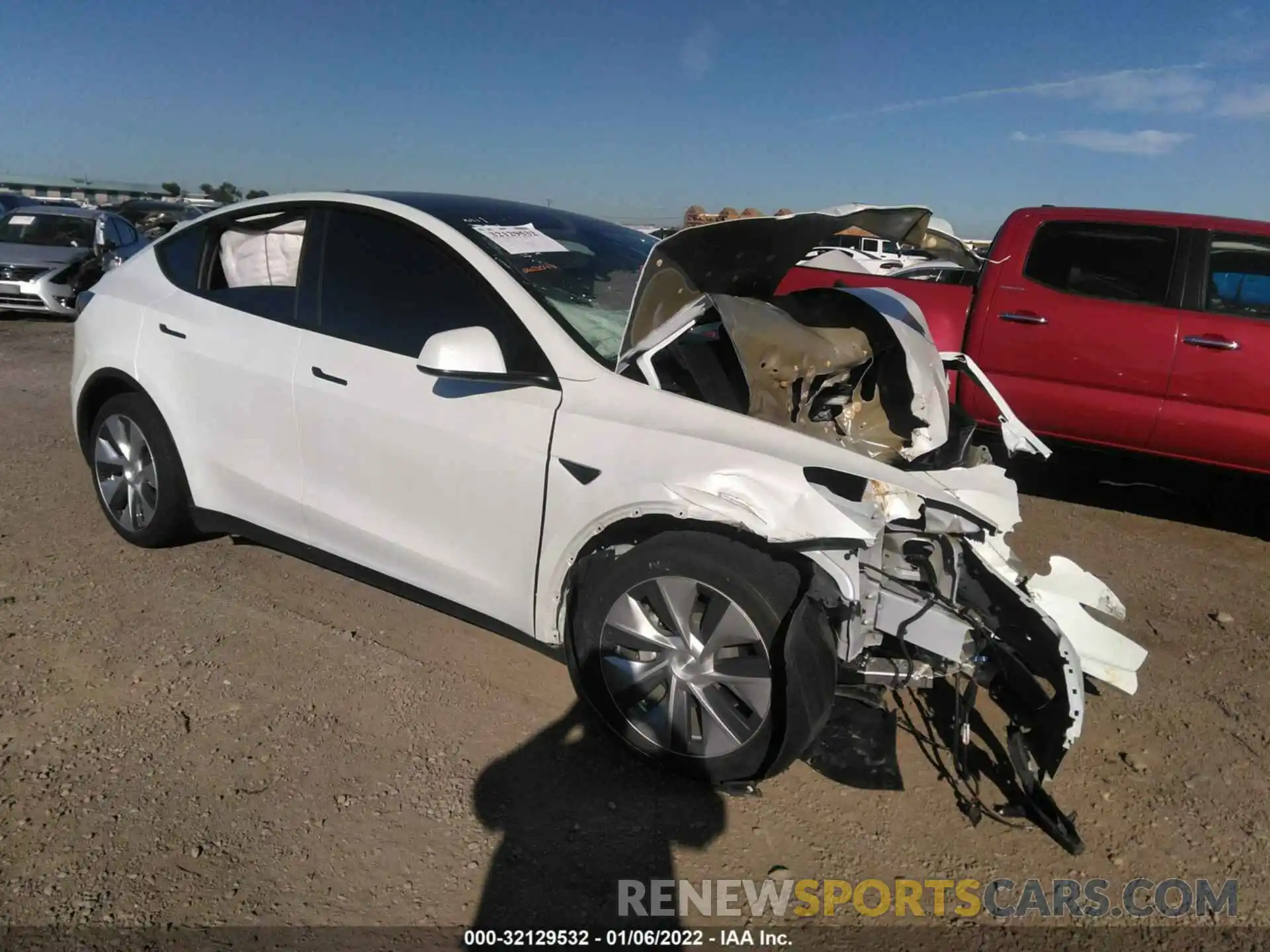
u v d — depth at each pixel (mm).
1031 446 3566
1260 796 3037
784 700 2637
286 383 3619
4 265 11977
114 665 3434
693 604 2781
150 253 4391
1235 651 4016
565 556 2982
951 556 2953
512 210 3861
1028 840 2793
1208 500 6160
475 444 3137
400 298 3449
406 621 3861
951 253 3650
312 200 3785
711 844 2701
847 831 2787
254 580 4164
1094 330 5477
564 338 3096
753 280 3438
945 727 3320
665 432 2807
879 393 3547
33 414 7125
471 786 2879
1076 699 2637
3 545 4441
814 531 2545
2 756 2895
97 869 2477
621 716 2928
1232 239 5277
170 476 4109
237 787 2816
